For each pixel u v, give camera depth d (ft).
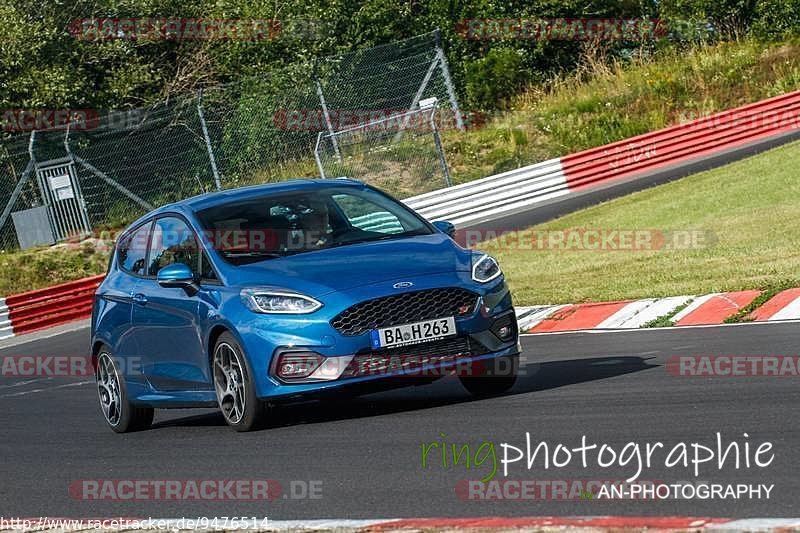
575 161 304.71
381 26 371.97
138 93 353.92
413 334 81.41
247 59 364.79
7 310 229.45
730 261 159.84
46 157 300.61
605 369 97.71
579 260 194.18
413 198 288.10
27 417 121.49
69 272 278.05
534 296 160.56
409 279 83.05
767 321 114.32
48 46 340.18
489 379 89.71
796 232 176.96
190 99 319.06
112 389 104.01
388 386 82.33
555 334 130.52
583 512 52.16
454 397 91.66
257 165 317.83
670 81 378.53
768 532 45.39
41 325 233.14
